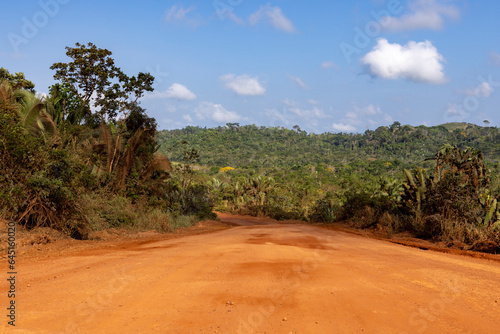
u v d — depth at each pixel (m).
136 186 22.08
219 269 6.16
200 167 156.88
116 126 25.59
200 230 20.33
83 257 8.09
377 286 4.90
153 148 25.88
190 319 3.55
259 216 50.53
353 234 17.77
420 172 19.00
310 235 13.77
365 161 177.38
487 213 14.36
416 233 15.98
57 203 11.70
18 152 11.18
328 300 4.16
